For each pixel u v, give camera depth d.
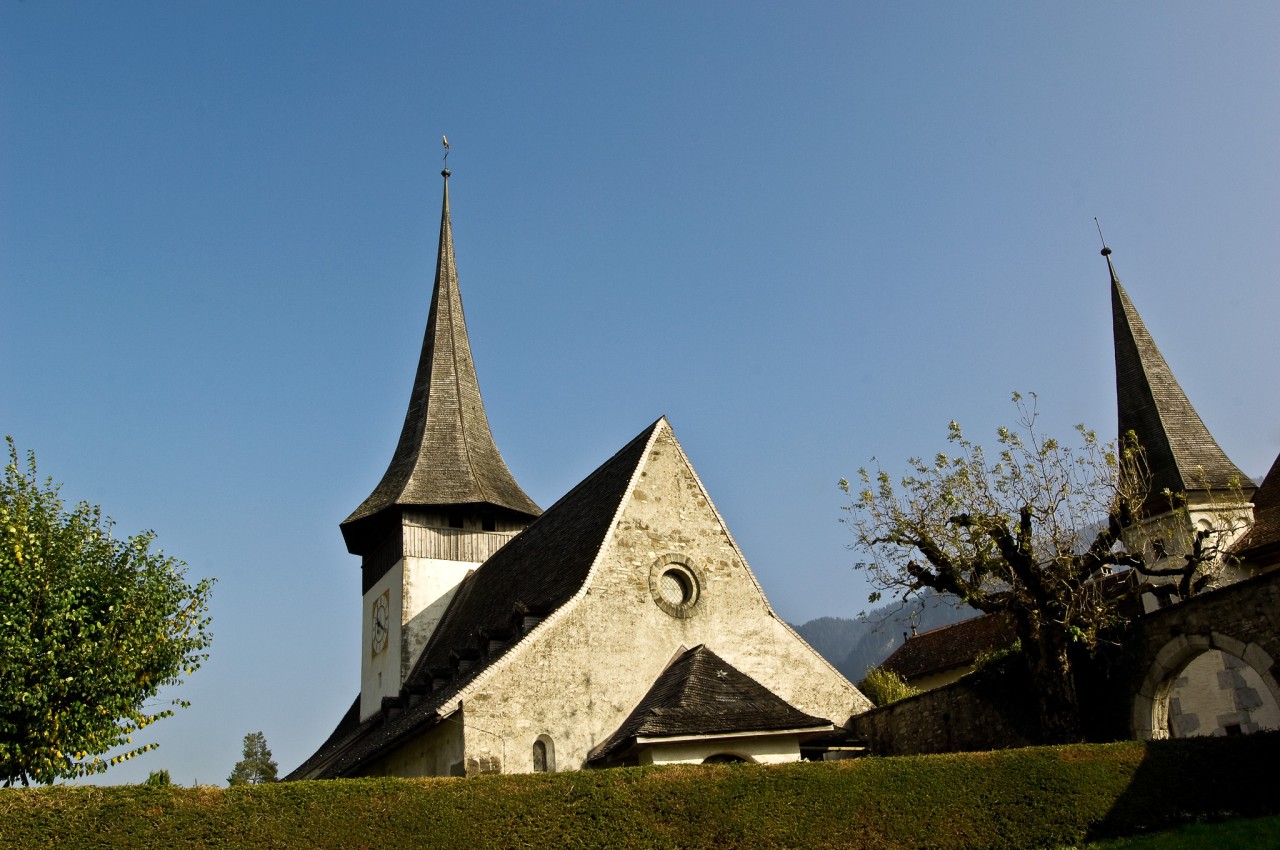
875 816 18.33
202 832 15.79
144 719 27.05
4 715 24.30
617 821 17.50
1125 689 22.05
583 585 25.42
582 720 24.00
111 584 27.33
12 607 24.81
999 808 18.67
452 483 40.12
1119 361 37.88
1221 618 20.19
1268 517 30.62
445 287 46.50
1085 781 18.94
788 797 18.23
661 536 27.05
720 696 23.33
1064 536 23.95
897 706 26.77
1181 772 19.19
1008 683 24.05
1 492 27.75
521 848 16.92
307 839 16.17
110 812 15.55
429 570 38.69
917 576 24.42
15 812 15.19
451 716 23.38
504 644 27.25
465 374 44.44
